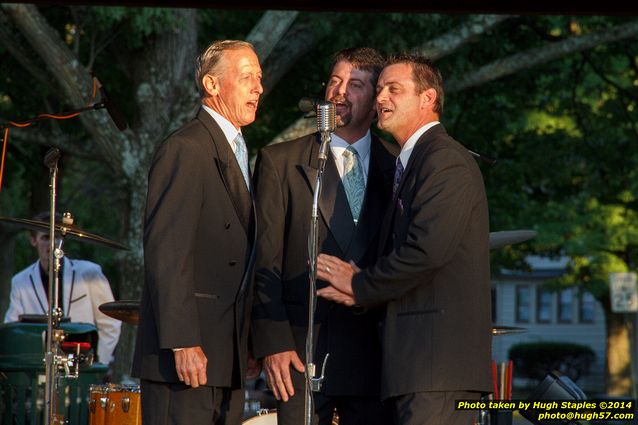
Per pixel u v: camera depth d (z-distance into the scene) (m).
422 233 8.09
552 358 65.88
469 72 24.31
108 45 25.44
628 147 30.31
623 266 41.97
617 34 24.31
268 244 9.07
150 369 8.41
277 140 22.03
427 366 8.14
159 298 8.17
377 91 8.95
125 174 21.66
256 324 8.95
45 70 23.50
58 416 12.14
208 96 9.00
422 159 8.45
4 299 30.16
